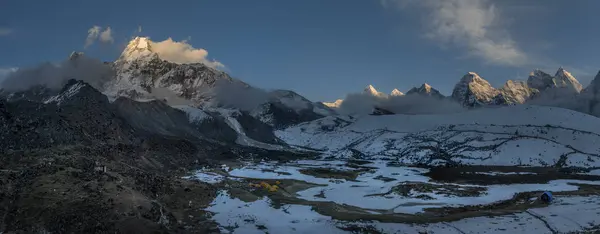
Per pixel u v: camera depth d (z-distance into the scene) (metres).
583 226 102.69
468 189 152.25
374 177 191.25
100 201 98.19
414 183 162.62
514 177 185.88
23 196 96.50
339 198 141.38
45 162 118.12
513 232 99.81
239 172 189.75
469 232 100.12
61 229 87.94
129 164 158.12
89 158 133.88
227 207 119.69
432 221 109.56
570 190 151.00
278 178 178.12
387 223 107.06
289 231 100.31
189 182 140.38
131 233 90.00
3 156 120.75
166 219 100.44
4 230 86.12
